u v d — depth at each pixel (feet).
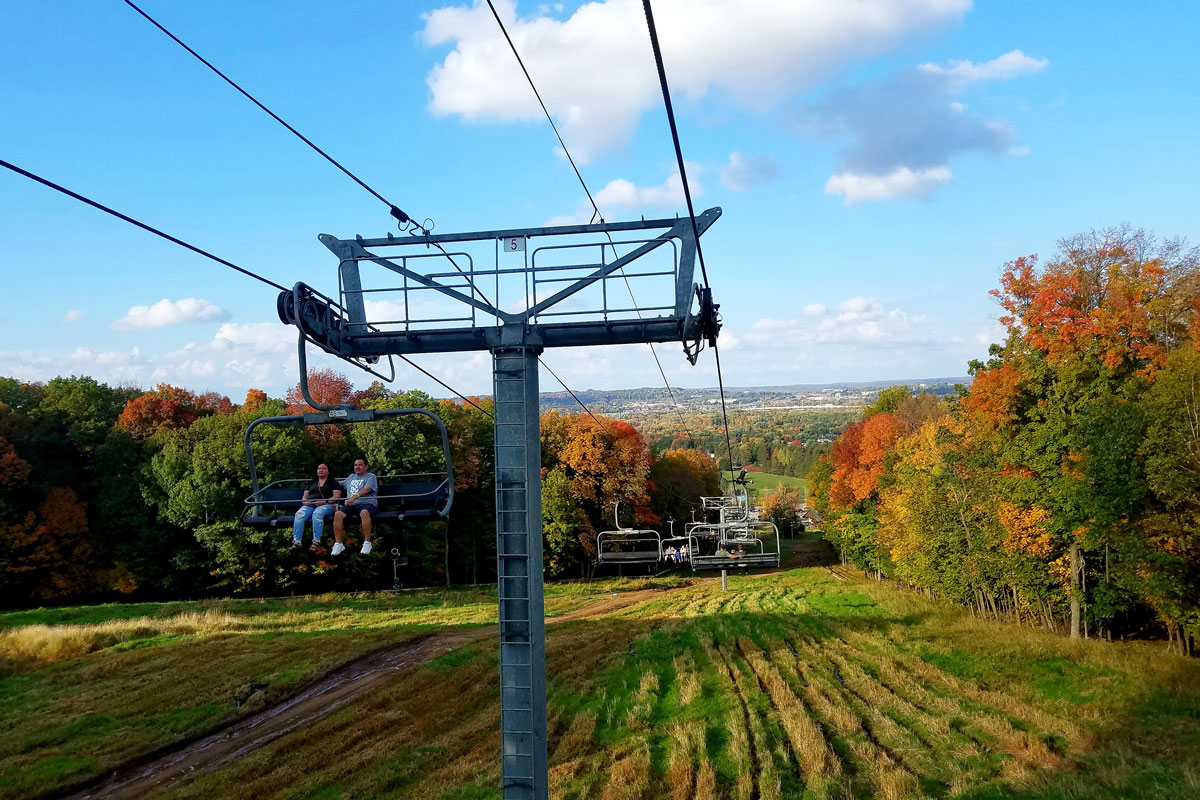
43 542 165.48
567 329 36.42
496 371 36.32
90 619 134.72
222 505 171.01
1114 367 96.53
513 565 34.88
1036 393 103.60
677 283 35.99
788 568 273.13
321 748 69.67
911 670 96.58
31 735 70.64
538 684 34.27
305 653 103.14
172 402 208.13
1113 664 89.66
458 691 89.45
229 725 77.10
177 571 180.55
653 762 64.64
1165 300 97.14
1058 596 108.99
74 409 190.19
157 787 61.98
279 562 179.11
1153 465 86.22
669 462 280.31
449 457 38.99
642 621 145.28
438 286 37.06
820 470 279.90
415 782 62.28
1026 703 79.77
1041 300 101.30
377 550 187.21
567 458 221.46
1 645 99.91
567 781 60.64
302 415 38.19
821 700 81.51
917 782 56.70
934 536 138.82
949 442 135.95
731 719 73.77
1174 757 60.13
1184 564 85.92
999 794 54.60
